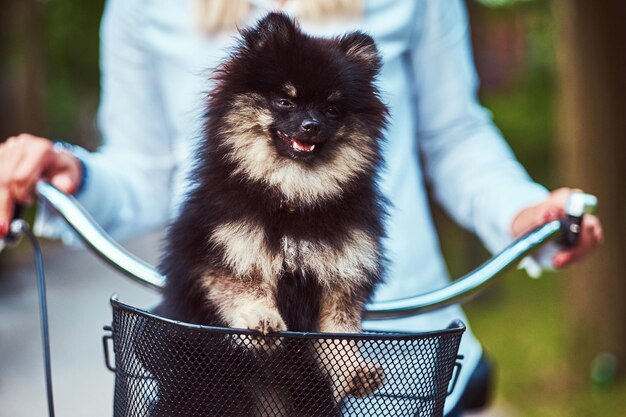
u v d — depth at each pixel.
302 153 2.96
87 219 3.08
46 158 3.20
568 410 9.06
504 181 3.69
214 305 2.77
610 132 9.66
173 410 2.36
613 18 9.46
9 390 8.70
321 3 3.67
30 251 18.67
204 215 2.87
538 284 13.85
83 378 9.25
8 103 19.11
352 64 3.23
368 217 3.01
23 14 19.55
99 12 20.12
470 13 12.46
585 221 3.18
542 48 17.05
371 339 2.28
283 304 2.86
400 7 3.74
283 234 2.85
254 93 3.09
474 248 12.51
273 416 2.39
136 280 3.01
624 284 9.70
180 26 3.78
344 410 2.64
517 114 18.22
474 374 3.53
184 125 3.76
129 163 4.02
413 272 3.64
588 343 9.75
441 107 3.94
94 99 27.02
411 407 2.37
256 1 3.71
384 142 3.33
